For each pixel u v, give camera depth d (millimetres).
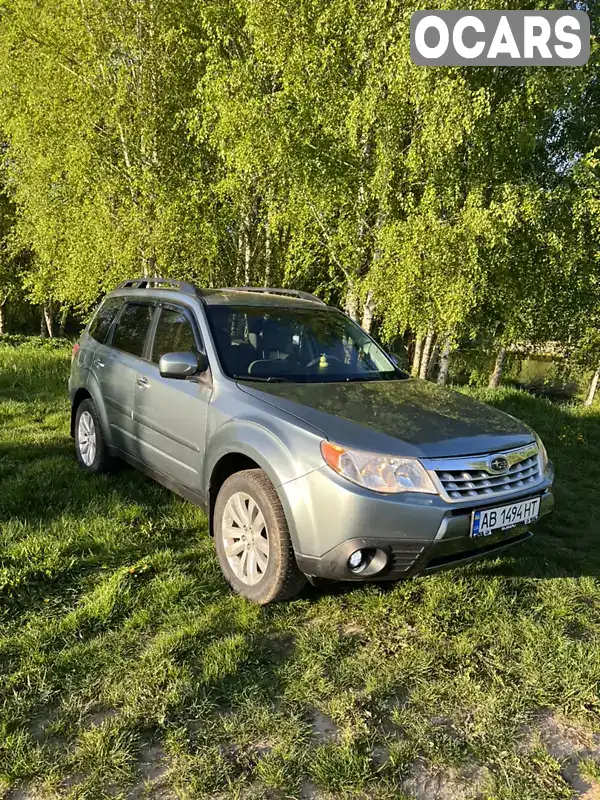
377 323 13773
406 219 9406
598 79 13203
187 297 3934
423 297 9352
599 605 3166
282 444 2711
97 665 2357
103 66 12328
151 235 12148
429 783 1918
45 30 12195
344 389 3297
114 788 1812
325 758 1958
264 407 2939
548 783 1945
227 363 3377
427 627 2789
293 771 1911
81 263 13609
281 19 9250
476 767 2002
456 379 24281
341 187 9430
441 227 8789
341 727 2139
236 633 2641
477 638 2738
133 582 3037
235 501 3023
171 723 2076
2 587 2859
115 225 12719
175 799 1792
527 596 3184
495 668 2533
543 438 7254
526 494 2879
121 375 4184
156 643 2508
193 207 12266
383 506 2451
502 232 8898
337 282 11570
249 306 3906
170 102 12547
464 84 8562
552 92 9680
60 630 2559
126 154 12898
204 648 2516
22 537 3406
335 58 9180
